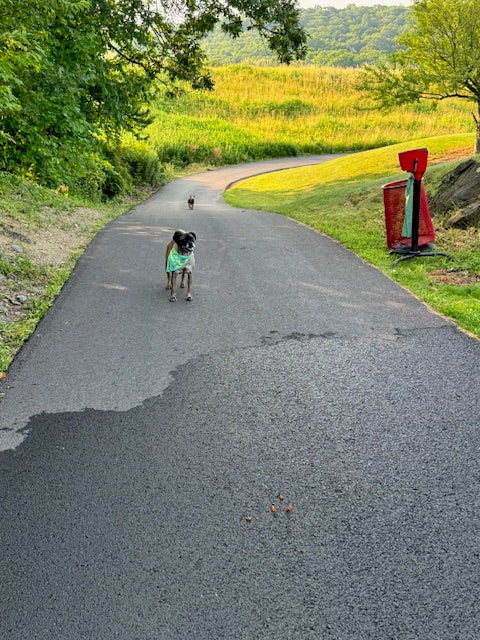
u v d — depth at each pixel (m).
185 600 3.03
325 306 7.79
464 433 4.61
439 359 5.99
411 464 4.22
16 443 4.49
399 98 21.72
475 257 9.87
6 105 8.72
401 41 20.92
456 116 61.75
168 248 8.15
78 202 18.41
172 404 5.11
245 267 10.02
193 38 20.39
